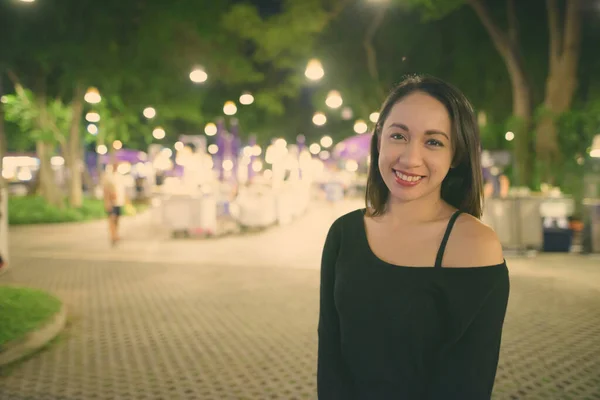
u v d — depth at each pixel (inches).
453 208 62.8
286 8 1019.3
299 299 333.1
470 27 1042.1
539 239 495.8
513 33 747.4
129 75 866.8
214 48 1013.2
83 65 817.5
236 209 727.1
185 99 1115.9
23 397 189.0
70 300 336.8
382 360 58.7
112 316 297.9
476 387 54.3
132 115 1165.7
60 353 235.8
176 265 463.8
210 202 670.5
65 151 1020.5
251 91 1439.5
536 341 243.4
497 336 56.0
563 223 523.8
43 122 963.3
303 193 1007.0
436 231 58.9
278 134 1851.6
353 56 1143.0
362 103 1156.5
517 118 655.8
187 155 690.8
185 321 285.7
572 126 609.6
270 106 1350.9
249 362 220.8
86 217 923.4
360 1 1037.2
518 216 495.5
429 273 56.9
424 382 57.8
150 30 842.2
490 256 56.3
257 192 757.3
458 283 55.8
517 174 647.8
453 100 60.1
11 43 788.6
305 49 1053.8
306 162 1084.5
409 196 59.5
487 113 1087.0
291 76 1184.8
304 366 215.6
